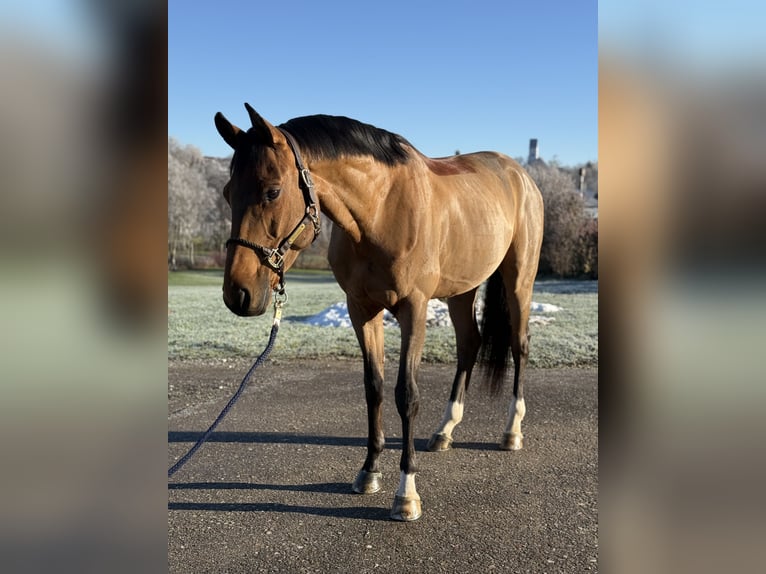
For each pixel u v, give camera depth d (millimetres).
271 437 3613
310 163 2273
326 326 7625
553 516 2531
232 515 2580
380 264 2551
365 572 2111
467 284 3061
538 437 3549
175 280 18625
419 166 2707
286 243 2156
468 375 3535
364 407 4223
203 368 5441
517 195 3529
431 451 3350
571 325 7348
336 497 2771
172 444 3488
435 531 2416
